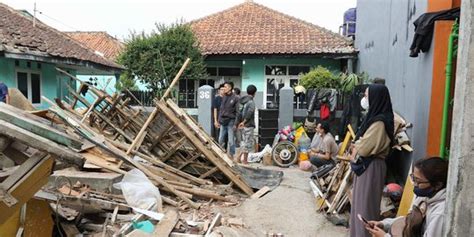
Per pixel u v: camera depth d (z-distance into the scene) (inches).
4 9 481.1
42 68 439.2
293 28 609.0
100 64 488.7
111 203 173.9
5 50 322.0
